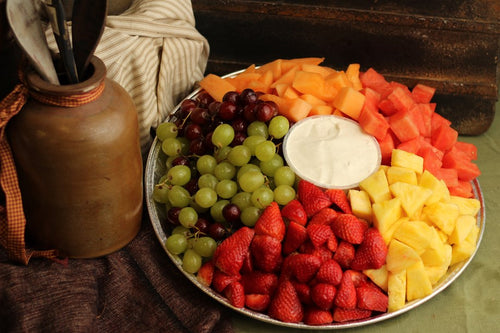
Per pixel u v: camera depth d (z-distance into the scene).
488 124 2.08
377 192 1.46
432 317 1.45
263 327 1.41
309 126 1.63
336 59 2.14
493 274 1.57
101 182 1.26
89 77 1.22
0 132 1.17
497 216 1.75
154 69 1.71
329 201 1.42
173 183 1.49
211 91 1.71
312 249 1.37
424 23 1.98
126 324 1.37
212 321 1.34
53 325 1.25
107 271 1.44
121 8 1.78
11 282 1.30
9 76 1.36
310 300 1.34
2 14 1.21
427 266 1.42
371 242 1.35
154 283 1.42
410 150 1.61
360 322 1.32
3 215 1.27
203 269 1.39
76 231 1.35
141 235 1.52
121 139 1.24
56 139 1.17
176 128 1.60
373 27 2.03
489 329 1.43
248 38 2.12
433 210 1.46
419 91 1.90
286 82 1.76
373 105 1.74
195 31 1.80
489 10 1.94
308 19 2.04
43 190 1.26
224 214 1.41
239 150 1.46
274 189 1.53
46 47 1.18
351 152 1.57
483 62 2.04
